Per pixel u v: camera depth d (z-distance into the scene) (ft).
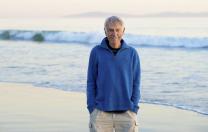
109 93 17.11
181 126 29.37
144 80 48.67
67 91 42.88
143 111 33.88
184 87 44.11
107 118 17.43
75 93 41.73
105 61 17.01
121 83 17.07
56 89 44.14
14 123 30.01
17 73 56.24
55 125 29.43
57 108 34.86
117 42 16.99
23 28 199.82
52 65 63.10
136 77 17.24
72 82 48.14
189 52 80.28
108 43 17.20
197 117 31.78
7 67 62.13
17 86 46.57
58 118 31.37
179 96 39.55
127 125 17.44
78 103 36.83
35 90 43.78
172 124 29.89
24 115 32.42
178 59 68.44
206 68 57.47
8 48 94.79
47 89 44.29
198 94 40.42
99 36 111.75
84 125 29.45
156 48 90.89
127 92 17.13
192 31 152.87
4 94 41.81
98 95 17.30
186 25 201.87
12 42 116.16
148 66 60.18
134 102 17.25
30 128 28.73
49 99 38.86
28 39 126.31
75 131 28.02
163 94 40.57
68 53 80.28
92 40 112.27
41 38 123.65
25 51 86.53
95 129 17.39
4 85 47.37
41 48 93.61
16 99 39.11
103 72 17.04
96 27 200.34
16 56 76.43
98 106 17.29
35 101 37.96
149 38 99.71
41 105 36.17
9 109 34.65
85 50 86.17
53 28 194.39
